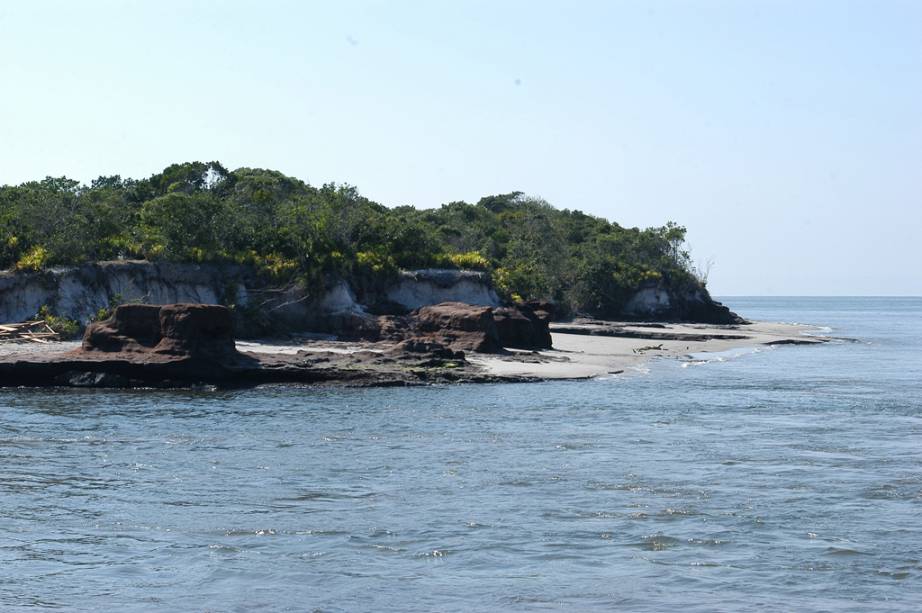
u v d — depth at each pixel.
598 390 58.44
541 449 38.03
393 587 22.20
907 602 21.33
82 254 81.25
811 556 24.30
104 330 58.41
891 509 28.62
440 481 32.16
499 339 78.81
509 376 61.94
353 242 96.38
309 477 32.78
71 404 49.81
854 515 27.94
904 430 43.47
